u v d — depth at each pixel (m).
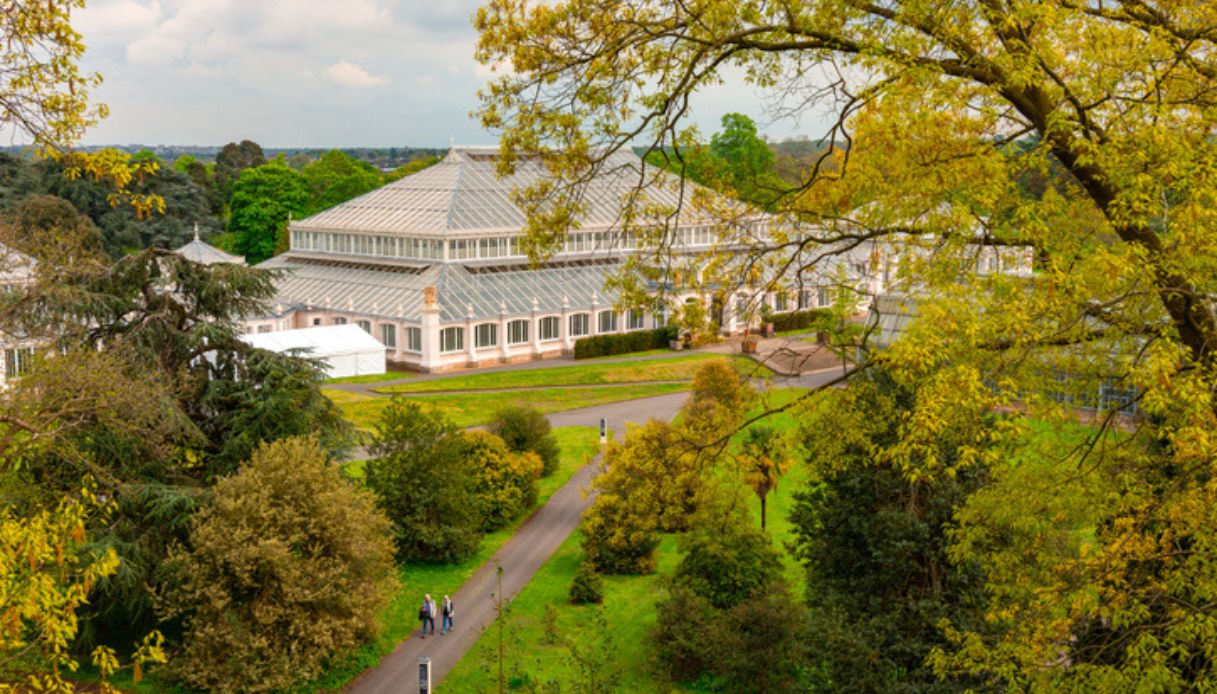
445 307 107.62
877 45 14.35
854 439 19.97
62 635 15.88
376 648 45.19
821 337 18.36
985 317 15.09
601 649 43.50
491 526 62.34
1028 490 16.58
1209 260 14.13
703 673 42.75
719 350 117.56
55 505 33.44
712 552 45.69
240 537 39.28
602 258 123.81
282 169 168.50
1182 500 14.35
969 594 31.73
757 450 20.55
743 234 19.28
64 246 39.81
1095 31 15.15
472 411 88.88
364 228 121.56
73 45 15.41
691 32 16.95
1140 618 15.07
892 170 16.42
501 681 38.72
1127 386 15.44
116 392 32.97
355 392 94.06
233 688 38.56
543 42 17.69
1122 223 14.33
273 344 98.94
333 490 43.25
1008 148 15.44
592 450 75.94
